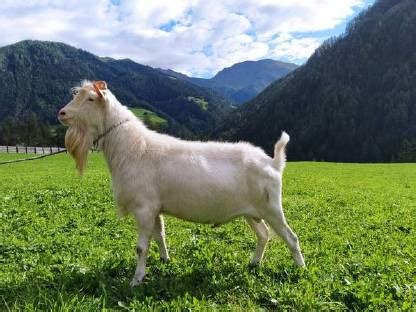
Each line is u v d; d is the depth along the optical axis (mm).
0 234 2420
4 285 1599
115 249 2172
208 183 1695
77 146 1737
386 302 1472
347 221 3160
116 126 1742
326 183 6324
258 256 1910
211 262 1944
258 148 1843
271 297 1550
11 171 7777
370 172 9562
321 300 1518
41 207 3361
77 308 1359
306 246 2354
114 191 1749
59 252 2074
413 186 6527
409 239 2572
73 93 1817
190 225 2824
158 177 1692
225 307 1465
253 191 1749
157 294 1582
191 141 1862
